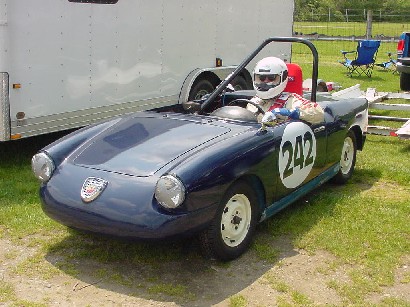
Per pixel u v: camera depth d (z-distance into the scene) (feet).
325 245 14.16
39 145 23.45
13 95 18.53
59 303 11.50
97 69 21.52
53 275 12.69
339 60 66.74
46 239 14.52
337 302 11.64
